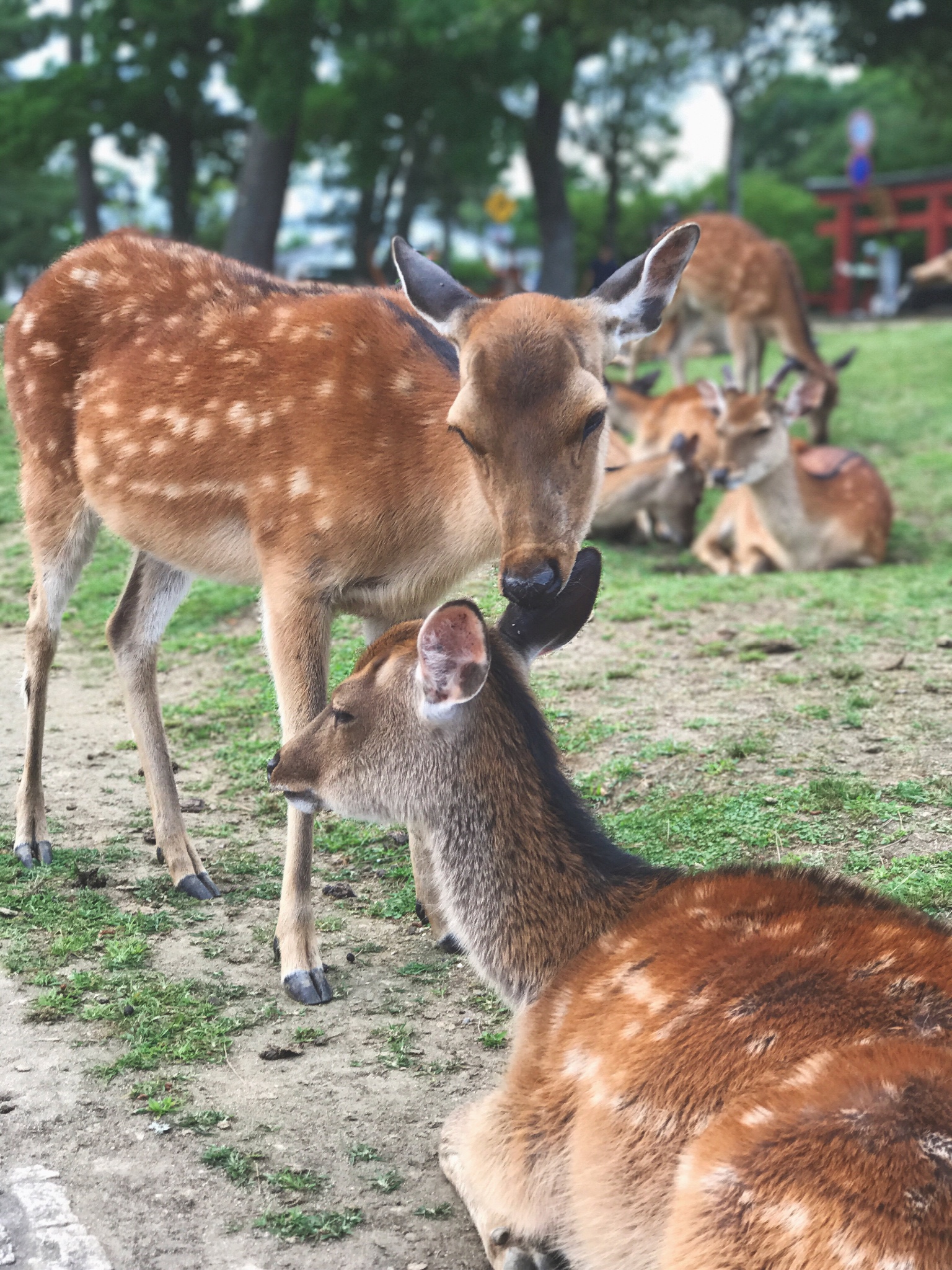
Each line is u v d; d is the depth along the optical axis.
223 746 5.99
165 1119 3.33
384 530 4.10
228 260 4.82
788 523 9.59
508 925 3.02
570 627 3.33
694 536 11.01
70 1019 3.79
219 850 4.98
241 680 6.79
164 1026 3.75
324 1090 3.49
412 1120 3.37
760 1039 2.42
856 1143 2.07
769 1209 2.10
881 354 17.28
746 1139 2.17
